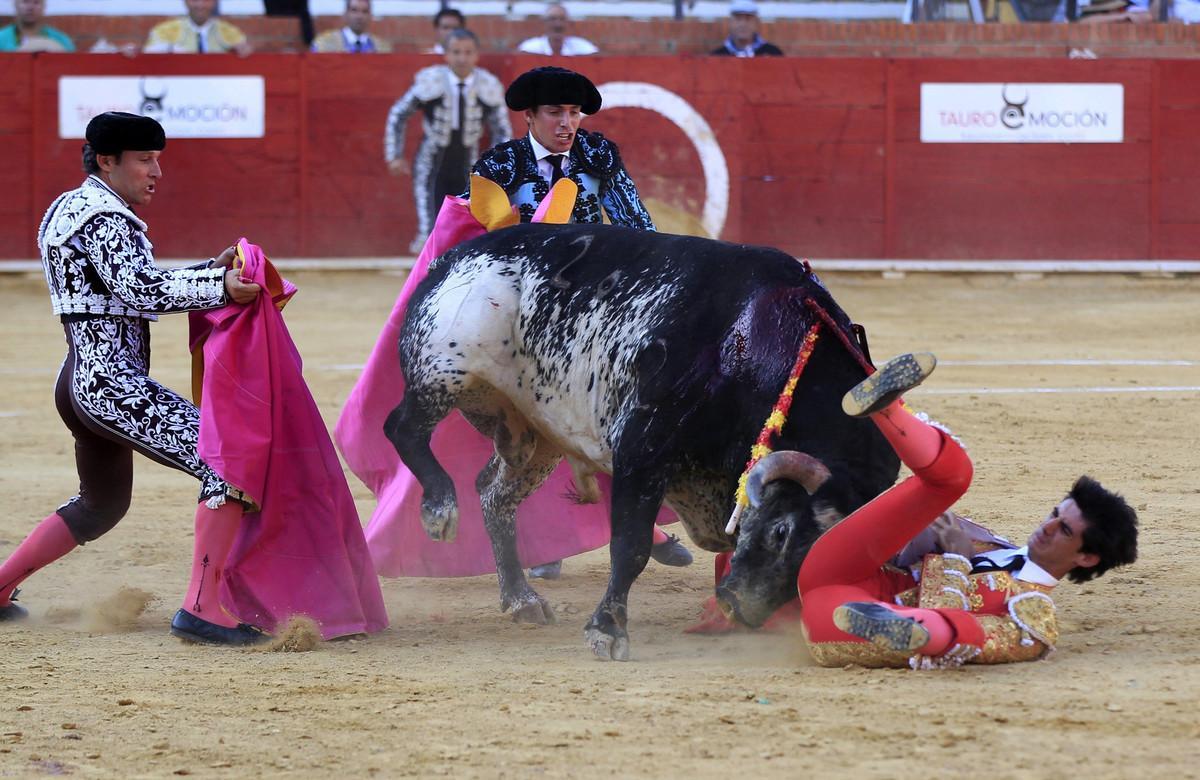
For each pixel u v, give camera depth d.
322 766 7.71
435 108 35.03
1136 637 10.34
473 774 7.50
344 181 36.22
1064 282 36.50
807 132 36.78
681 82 36.31
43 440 20.92
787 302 9.97
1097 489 9.43
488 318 11.05
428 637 11.34
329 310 32.53
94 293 11.15
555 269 10.91
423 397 11.27
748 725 8.20
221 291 10.89
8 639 11.15
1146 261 37.12
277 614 11.06
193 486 18.28
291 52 36.34
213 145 36.06
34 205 36.03
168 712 8.84
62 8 42.41
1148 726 8.03
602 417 10.53
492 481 12.31
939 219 37.06
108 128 11.08
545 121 12.65
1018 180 37.03
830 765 7.49
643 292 10.40
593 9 43.84
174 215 36.09
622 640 10.16
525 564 13.39
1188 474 17.59
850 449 9.66
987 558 9.73
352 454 13.01
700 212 36.66
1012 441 19.80
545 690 9.12
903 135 36.88
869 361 10.09
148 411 11.09
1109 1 42.16
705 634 11.16
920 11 42.69
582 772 7.49
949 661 9.34
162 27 37.50
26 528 15.55
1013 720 8.16
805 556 9.35
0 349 28.86
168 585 13.28
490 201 12.41
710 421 10.01
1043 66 36.78
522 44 38.31
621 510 10.16
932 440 8.83
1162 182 37.12
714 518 10.37
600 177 12.91
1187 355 27.77
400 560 13.05
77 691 9.41
